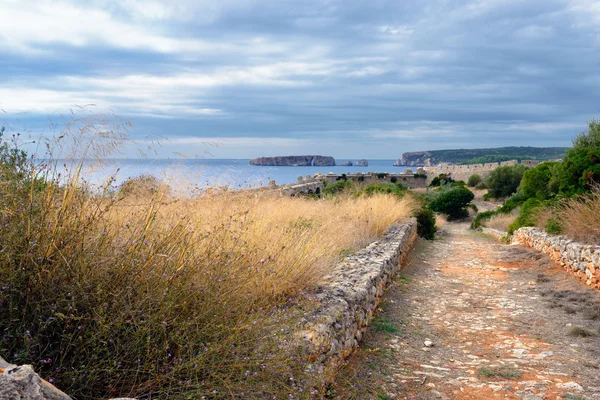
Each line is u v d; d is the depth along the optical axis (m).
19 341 2.69
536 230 14.78
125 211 3.78
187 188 4.82
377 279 7.43
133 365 2.91
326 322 4.56
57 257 2.97
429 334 6.34
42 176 3.27
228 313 3.57
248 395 3.12
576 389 4.39
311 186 39.59
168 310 3.16
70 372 2.63
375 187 21.09
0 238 2.89
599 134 19.25
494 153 157.75
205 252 4.11
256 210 6.88
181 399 2.85
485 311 7.65
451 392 4.39
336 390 4.16
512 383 4.59
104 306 2.91
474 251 15.53
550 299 8.24
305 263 5.94
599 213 10.13
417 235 19.83
